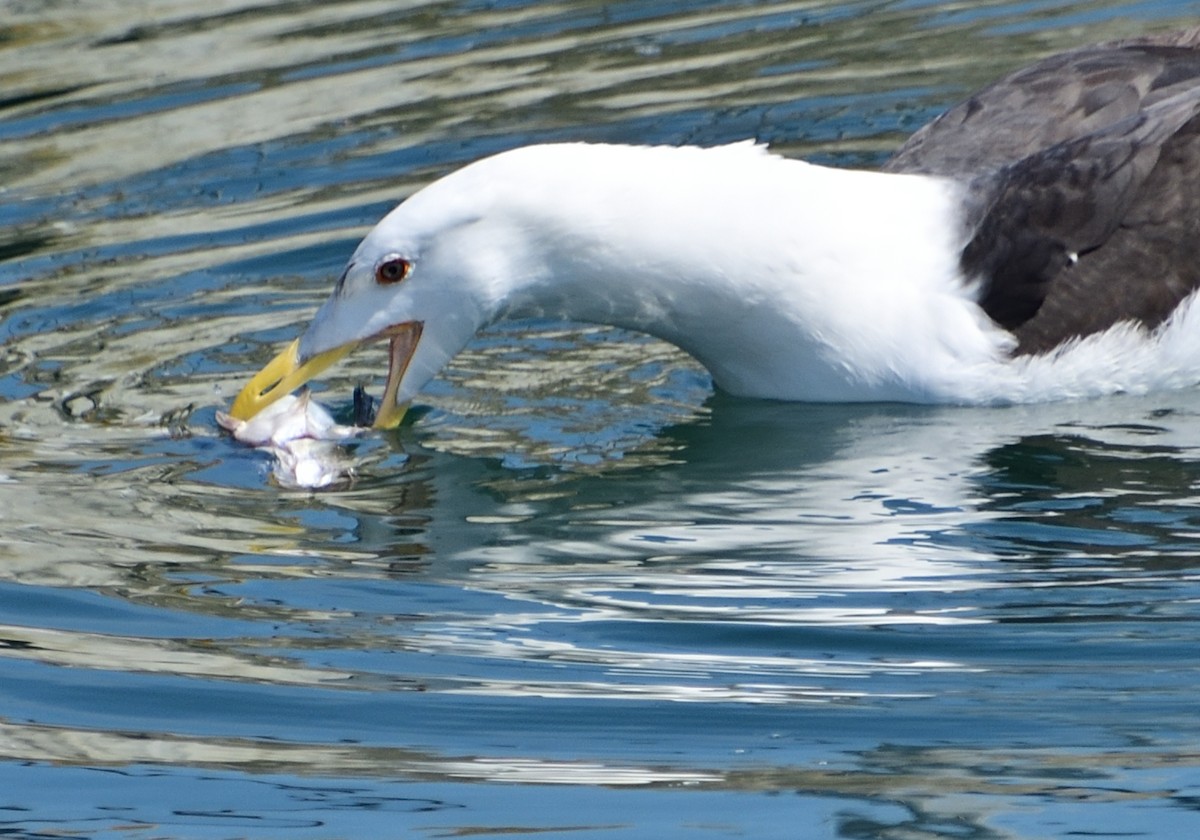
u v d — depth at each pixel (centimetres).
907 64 1627
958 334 1088
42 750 783
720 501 1008
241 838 718
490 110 1589
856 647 842
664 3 1858
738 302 1078
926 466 1036
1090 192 1101
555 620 878
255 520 1005
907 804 721
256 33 1828
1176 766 737
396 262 1054
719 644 850
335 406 1164
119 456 1090
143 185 1496
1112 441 1054
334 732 789
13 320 1286
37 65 1773
